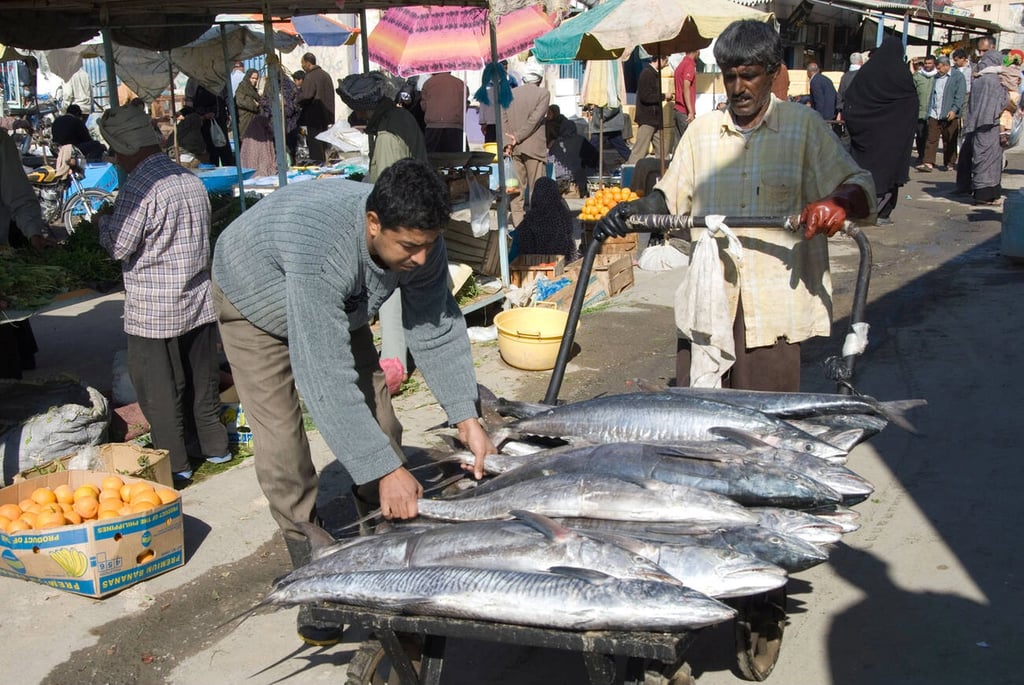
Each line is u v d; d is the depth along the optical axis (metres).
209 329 4.84
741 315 3.56
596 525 2.62
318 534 2.81
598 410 3.14
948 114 15.98
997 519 4.17
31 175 11.27
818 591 3.69
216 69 10.93
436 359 3.16
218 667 3.36
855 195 3.13
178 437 4.75
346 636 3.57
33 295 4.81
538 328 6.66
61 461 4.51
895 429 5.23
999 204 12.55
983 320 7.20
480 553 2.49
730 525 2.49
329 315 2.70
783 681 3.14
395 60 7.53
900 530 4.13
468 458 3.13
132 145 4.39
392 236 2.58
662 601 2.13
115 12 6.39
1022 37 35.31
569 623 2.20
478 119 13.61
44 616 3.69
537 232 8.61
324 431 2.72
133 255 4.47
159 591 3.88
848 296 8.09
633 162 13.23
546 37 9.33
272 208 2.88
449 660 3.41
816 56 21.69
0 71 16.92
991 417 5.31
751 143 3.45
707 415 2.99
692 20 9.05
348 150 11.32
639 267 9.55
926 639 3.34
